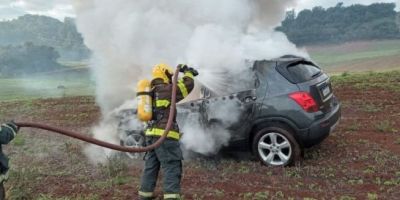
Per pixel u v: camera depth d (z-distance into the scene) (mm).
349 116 9930
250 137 6809
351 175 6109
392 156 6793
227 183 6035
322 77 6996
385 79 16141
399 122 9031
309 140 6457
